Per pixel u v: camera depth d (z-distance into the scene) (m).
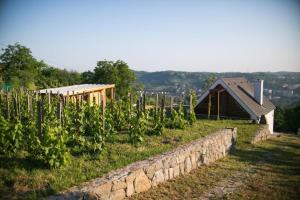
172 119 16.12
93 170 8.88
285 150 19.45
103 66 42.38
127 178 8.83
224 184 11.36
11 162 8.65
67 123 12.26
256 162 15.49
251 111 26.02
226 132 16.67
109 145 11.58
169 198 9.41
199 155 13.30
